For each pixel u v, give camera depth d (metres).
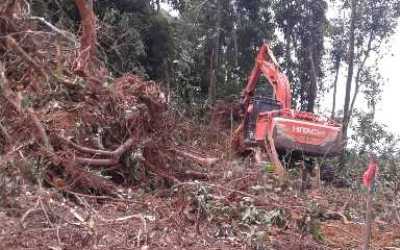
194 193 6.70
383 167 12.21
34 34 7.55
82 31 9.09
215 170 8.97
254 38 26.36
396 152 16.23
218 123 14.52
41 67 7.27
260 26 26.38
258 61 14.29
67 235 5.04
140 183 7.80
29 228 5.03
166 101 8.66
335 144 11.12
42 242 4.81
